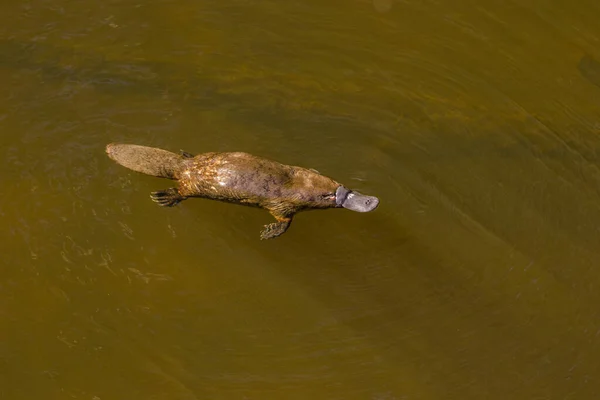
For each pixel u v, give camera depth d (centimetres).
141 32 838
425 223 700
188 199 685
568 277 678
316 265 666
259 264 663
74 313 623
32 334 609
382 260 673
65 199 681
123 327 620
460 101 806
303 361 615
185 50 825
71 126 731
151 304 635
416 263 673
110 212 678
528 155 762
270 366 611
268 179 625
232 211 686
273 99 788
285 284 654
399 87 812
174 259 659
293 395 599
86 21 841
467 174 740
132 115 750
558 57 858
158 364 606
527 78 834
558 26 891
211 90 785
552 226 711
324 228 688
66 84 768
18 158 704
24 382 585
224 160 636
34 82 766
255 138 746
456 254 682
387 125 773
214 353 615
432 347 628
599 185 745
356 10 884
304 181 639
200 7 872
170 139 736
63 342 608
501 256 686
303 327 632
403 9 893
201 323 629
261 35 849
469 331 638
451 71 834
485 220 709
